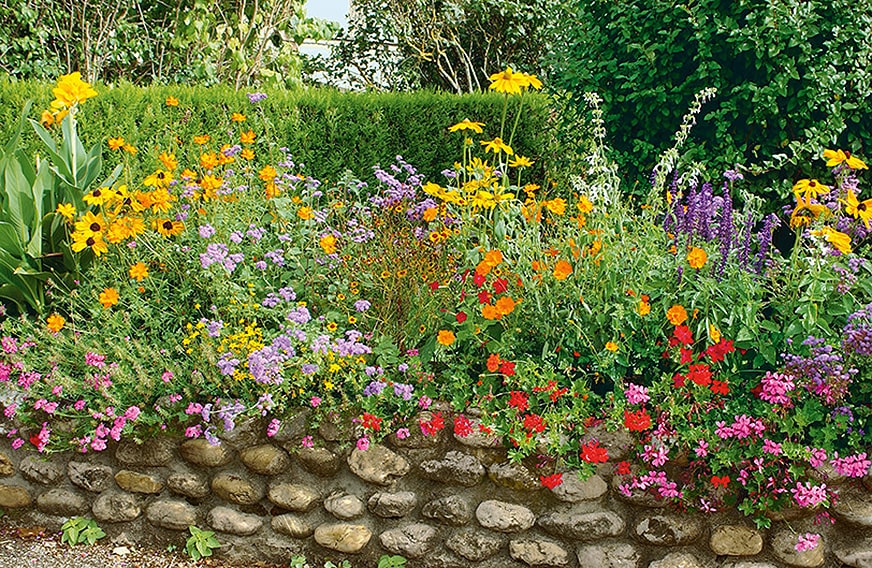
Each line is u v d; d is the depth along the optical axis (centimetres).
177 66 768
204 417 279
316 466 290
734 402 271
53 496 309
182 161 507
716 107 501
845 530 270
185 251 330
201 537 295
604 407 278
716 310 281
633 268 294
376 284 325
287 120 545
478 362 297
